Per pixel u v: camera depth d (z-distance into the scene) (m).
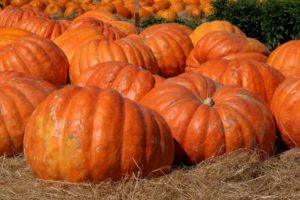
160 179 5.40
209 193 5.25
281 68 8.19
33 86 6.60
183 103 5.97
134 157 5.22
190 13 21.75
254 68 7.12
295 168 5.88
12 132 6.27
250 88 6.97
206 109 5.94
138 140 5.23
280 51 8.35
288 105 6.43
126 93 6.70
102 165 5.15
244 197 5.25
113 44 8.17
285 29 14.27
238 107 6.00
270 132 6.10
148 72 6.98
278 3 14.23
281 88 6.62
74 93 5.36
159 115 5.60
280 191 5.44
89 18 10.50
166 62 9.22
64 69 8.34
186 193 5.27
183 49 9.39
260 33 14.87
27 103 6.39
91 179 5.22
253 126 5.94
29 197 5.20
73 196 5.14
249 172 5.68
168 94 6.14
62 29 10.98
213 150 5.84
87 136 5.14
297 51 8.23
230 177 5.58
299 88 6.45
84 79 6.96
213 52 8.71
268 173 5.74
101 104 5.24
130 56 8.07
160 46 9.23
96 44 8.20
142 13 21.33
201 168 5.72
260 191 5.43
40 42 8.16
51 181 5.29
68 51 9.14
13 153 6.34
